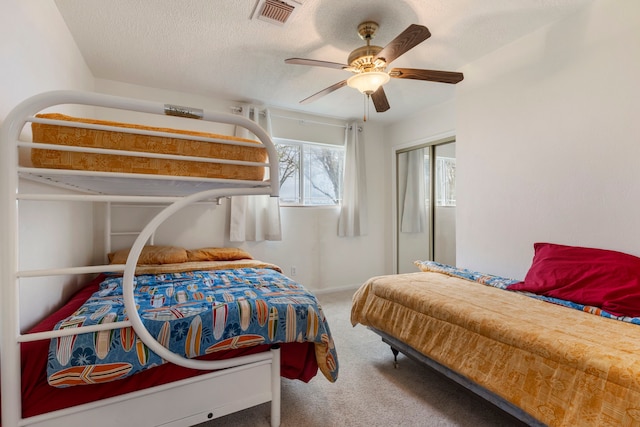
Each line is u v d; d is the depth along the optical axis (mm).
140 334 1137
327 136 4172
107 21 2031
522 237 2326
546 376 1204
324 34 2197
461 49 2451
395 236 4414
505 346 1379
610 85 1828
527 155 2283
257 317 1439
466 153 2752
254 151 1346
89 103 1011
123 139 1105
